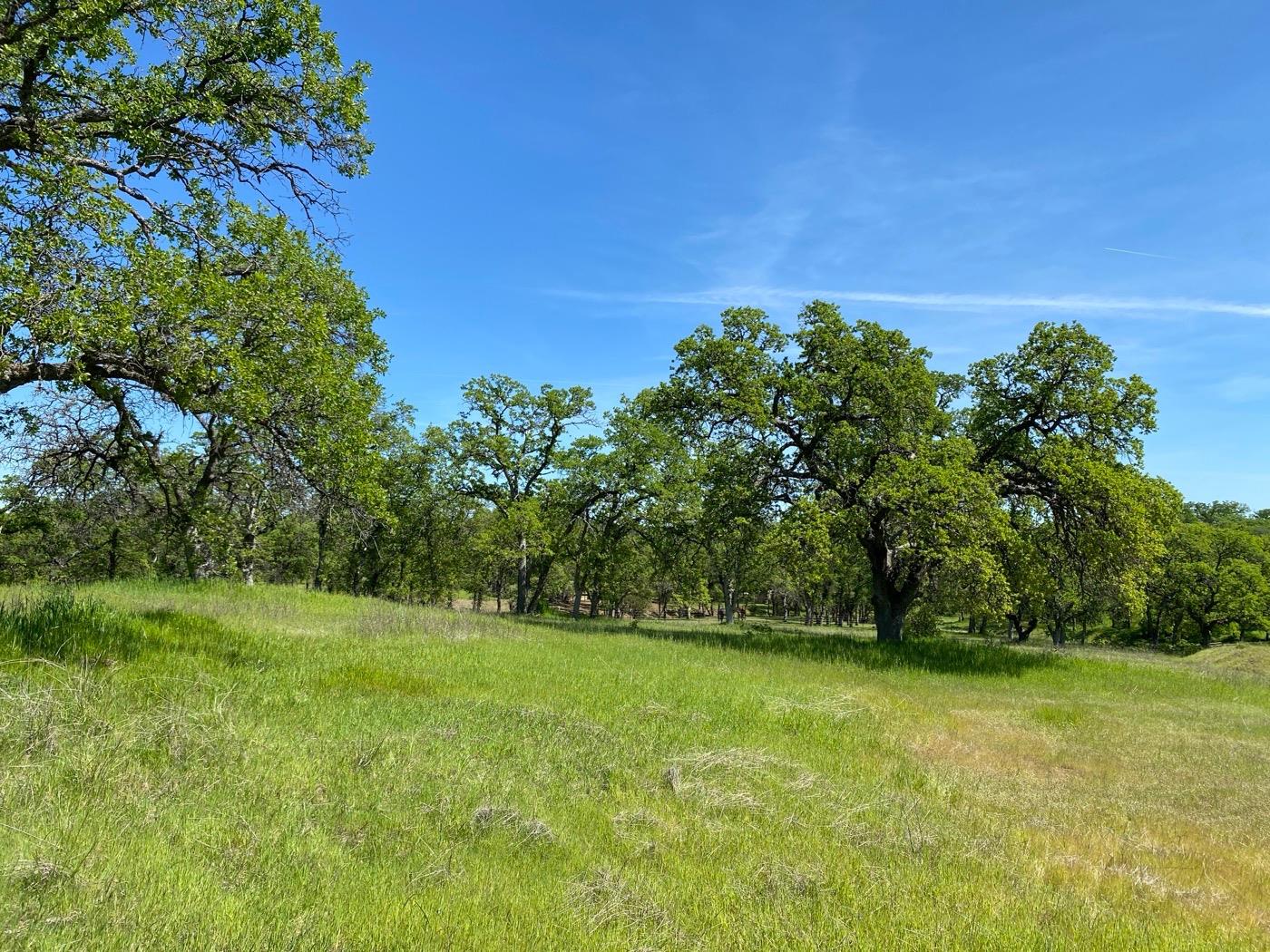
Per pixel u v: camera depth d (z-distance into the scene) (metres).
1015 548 19.98
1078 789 8.27
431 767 6.28
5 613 8.73
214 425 11.27
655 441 31.94
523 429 36.59
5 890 3.41
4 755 5.05
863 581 50.94
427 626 16.16
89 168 8.95
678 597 45.53
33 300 7.32
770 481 22.80
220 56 9.71
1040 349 21.16
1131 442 20.98
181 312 8.20
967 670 17.72
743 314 22.75
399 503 35.97
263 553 27.39
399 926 3.73
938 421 22.36
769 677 13.76
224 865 4.12
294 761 5.98
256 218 11.84
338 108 10.38
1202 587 50.22
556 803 5.91
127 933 3.22
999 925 4.52
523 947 3.71
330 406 10.64
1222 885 5.74
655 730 8.57
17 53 8.02
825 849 5.53
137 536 24.80
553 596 61.34
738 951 3.94
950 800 7.29
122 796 4.78
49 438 10.95
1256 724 13.55
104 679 7.08
